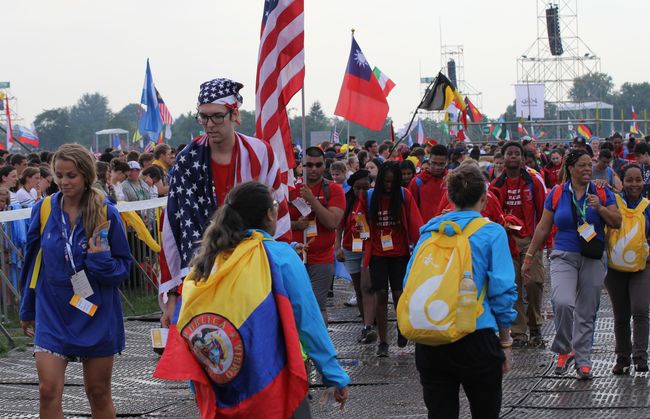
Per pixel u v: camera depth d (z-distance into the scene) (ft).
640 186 31.12
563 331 30.66
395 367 33.81
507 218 37.11
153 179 53.42
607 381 30.71
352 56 46.98
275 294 15.65
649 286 31.40
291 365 15.43
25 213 39.58
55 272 20.79
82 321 20.85
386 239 35.37
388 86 66.44
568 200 30.40
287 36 28.19
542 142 215.92
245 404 15.43
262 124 27.68
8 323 39.60
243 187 16.20
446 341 19.06
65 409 27.35
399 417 26.37
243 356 15.34
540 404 27.73
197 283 15.58
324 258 34.14
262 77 27.76
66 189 20.86
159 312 45.32
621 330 31.81
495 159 53.98
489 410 19.72
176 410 27.20
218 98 20.63
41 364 20.62
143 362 34.40
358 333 41.09
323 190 34.14
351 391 30.01
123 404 27.96
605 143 70.23
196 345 15.51
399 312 19.71
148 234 46.09
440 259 19.38
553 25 277.23
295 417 16.17
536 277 37.17
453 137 175.32
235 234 15.81
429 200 39.60
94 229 20.89
